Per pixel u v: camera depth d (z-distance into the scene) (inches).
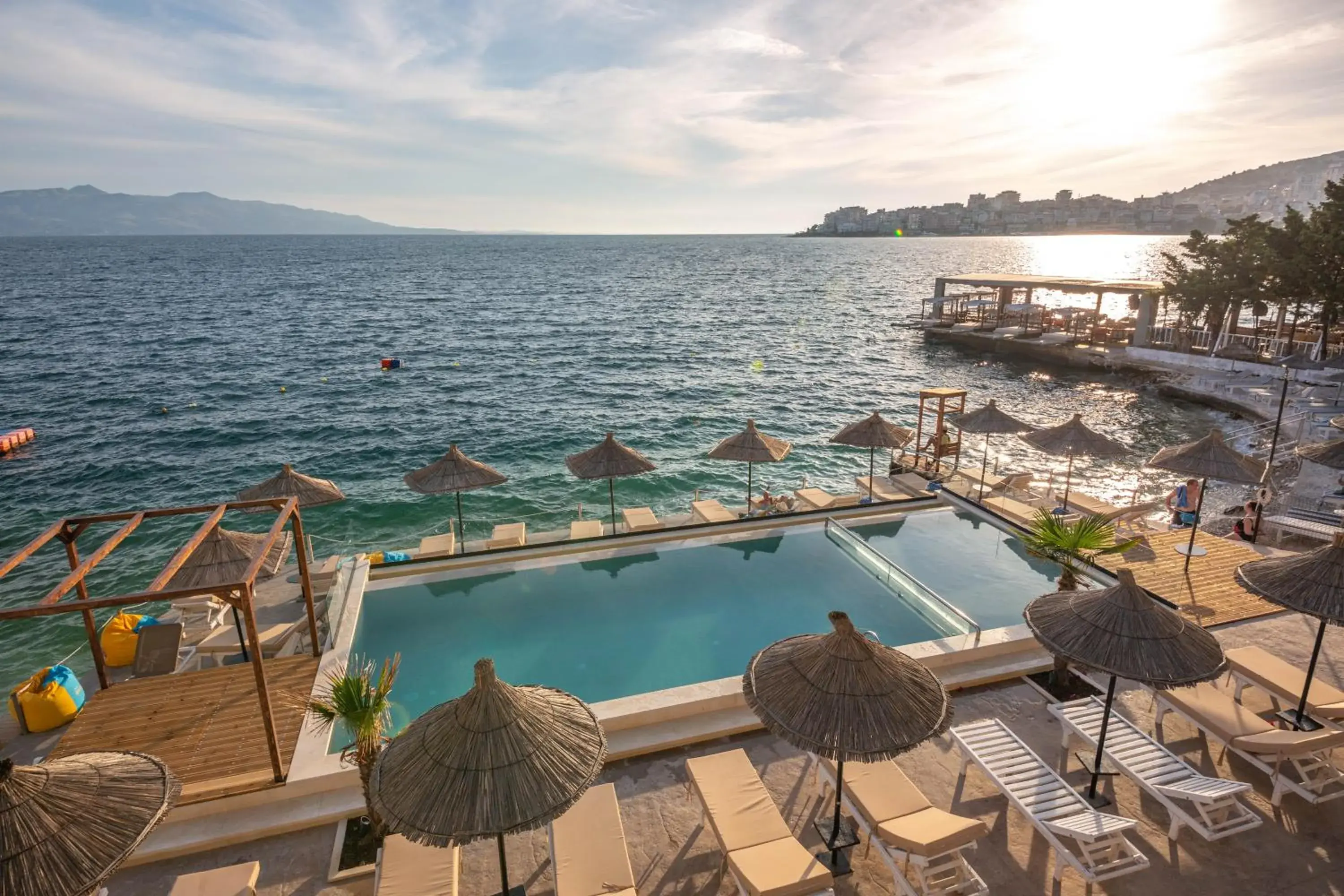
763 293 4205.2
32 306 3294.8
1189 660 283.0
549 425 1402.6
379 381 1807.3
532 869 297.7
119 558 855.1
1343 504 758.5
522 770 222.5
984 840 307.1
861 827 303.4
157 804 225.0
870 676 260.8
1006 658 445.1
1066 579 452.8
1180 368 1736.0
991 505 707.4
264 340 2399.1
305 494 588.4
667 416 1472.7
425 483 616.1
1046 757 362.9
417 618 526.9
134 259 7647.6
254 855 310.0
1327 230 1531.7
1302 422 1125.7
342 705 294.2
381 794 227.5
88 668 503.5
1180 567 562.3
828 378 1846.7
